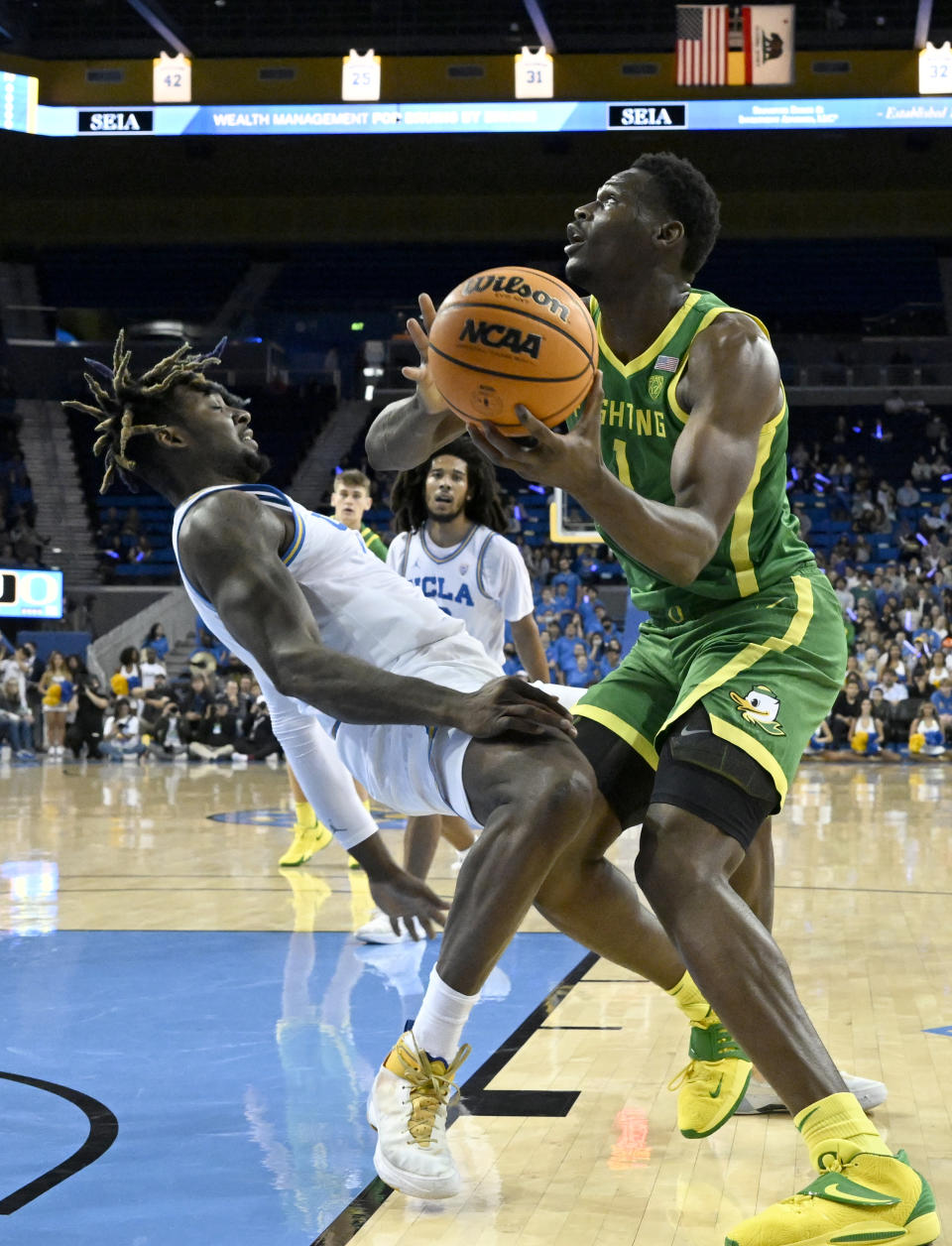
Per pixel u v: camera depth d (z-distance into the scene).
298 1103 2.60
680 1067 2.88
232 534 2.31
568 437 1.85
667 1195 2.14
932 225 22.34
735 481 2.08
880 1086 2.55
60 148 20.84
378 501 19.92
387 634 2.45
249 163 21.55
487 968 2.14
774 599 2.43
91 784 11.46
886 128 19.44
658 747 2.35
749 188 22.31
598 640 15.35
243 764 14.44
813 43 19.45
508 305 1.93
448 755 2.24
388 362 20.95
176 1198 2.10
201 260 23.31
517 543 18.86
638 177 2.34
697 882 2.08
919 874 5.96
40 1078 2.77
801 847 6.97
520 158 21.41
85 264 23.28
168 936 4.44
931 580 17.16
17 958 4.07
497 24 19.88
